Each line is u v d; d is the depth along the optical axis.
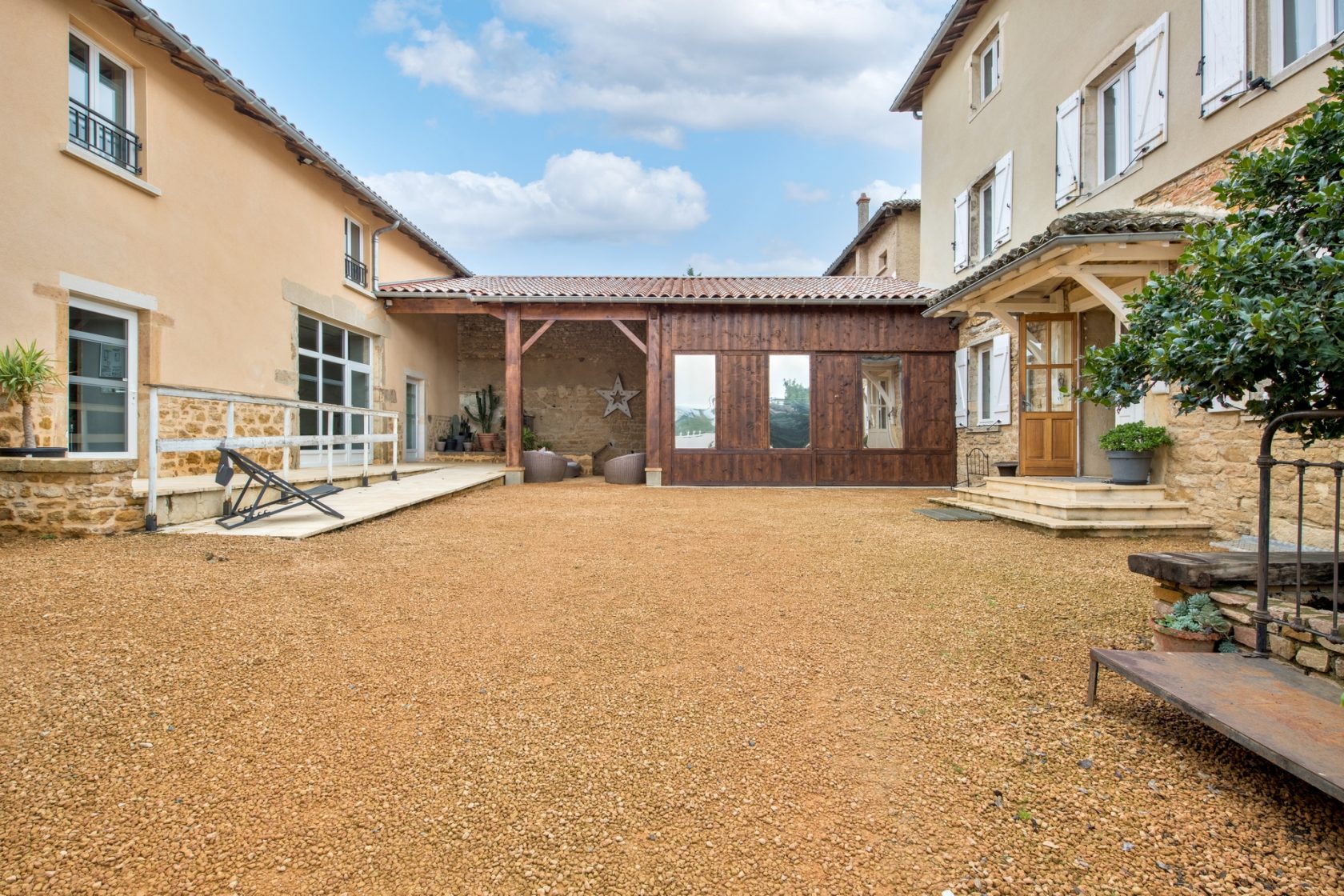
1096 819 1.63
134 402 6.21
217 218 7.20
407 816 1.62
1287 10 4.97
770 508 7.40
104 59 5.94
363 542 4.74
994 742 2.00
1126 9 6.67
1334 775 1.40
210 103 7.09
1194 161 5.71
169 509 4.92
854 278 12.79
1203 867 1.46
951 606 3.39
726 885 1.41
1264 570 2.17
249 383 7.77
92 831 1.53
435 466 10.82
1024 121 8.60
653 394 10.34
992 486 7.36
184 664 2.44
